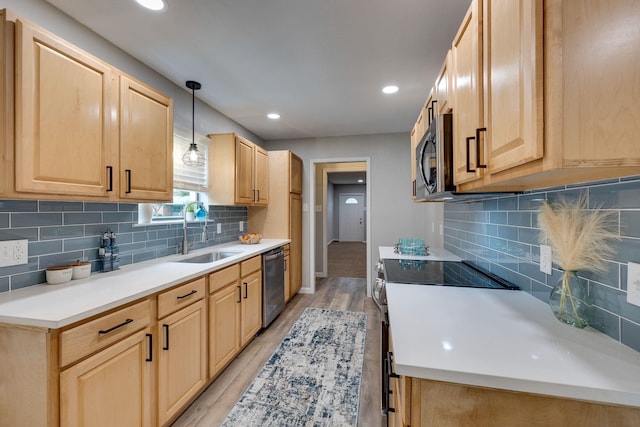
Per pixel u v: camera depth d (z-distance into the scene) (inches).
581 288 37.6
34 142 45.8
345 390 76.5
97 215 69.9
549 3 24.2
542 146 25.1
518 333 35.7
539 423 26.6
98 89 56.5
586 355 30.2
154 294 57.9
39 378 40.4
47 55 47.6
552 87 24.1
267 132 156.8
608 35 23.5
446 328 37.5
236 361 91.0
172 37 71.1
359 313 132.5
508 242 59.7
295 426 64.1
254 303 105.2
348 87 99.7
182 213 105.4
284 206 146.8
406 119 134.4
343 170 210.2
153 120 70.7
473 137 38.2
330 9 61.2
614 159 23.5
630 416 25.0
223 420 65.6
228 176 113.7
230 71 88.0
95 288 55.5
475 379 27.1
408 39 72.2
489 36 35.5
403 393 31.0
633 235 30.9
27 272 55.7
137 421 53.7
